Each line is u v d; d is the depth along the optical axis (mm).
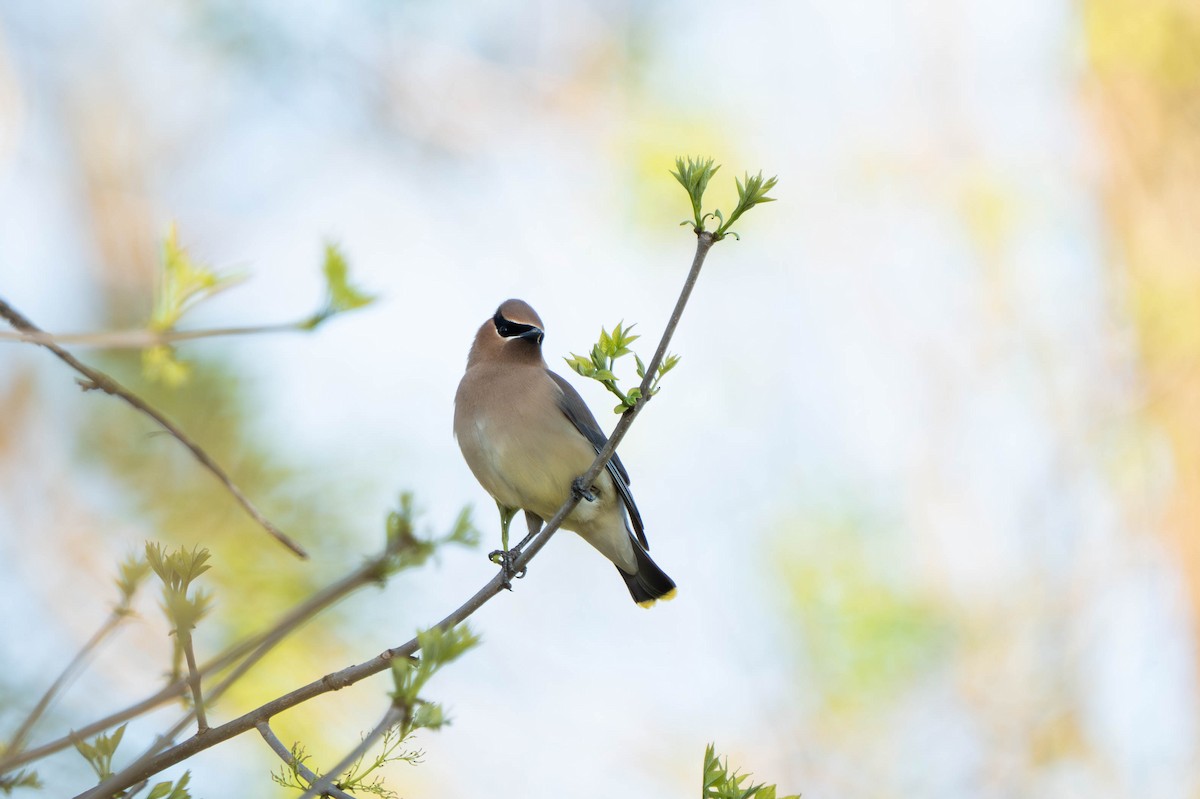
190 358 9148
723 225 7160
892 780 14367
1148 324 16031
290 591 9242
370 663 6203
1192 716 14883
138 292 13859
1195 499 15320
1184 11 16000
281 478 9242
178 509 9188
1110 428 15938
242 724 6008
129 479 9250
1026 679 14953
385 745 5949
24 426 10109
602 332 7254
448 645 4586
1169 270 16047
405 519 4383
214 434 9188
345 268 5352
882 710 14539
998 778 14578
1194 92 16172
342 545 9305
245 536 9195
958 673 14898
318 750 9656
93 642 4766
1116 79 16359
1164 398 15766
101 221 15578
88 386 5578
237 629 9250
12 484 9852
